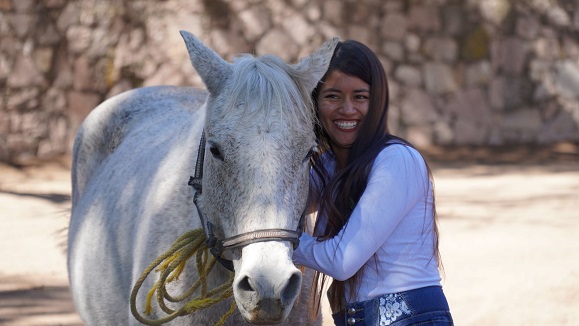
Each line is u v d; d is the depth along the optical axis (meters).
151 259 4.10
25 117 17.16
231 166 3.31
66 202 12.78
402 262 3.82
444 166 17.39
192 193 4.02
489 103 19.70
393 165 3.73
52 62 17.45
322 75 3.63
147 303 3.84
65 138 17.47
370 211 3.69
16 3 17.20
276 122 3.32
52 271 8.76
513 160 18.17
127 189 4.80
